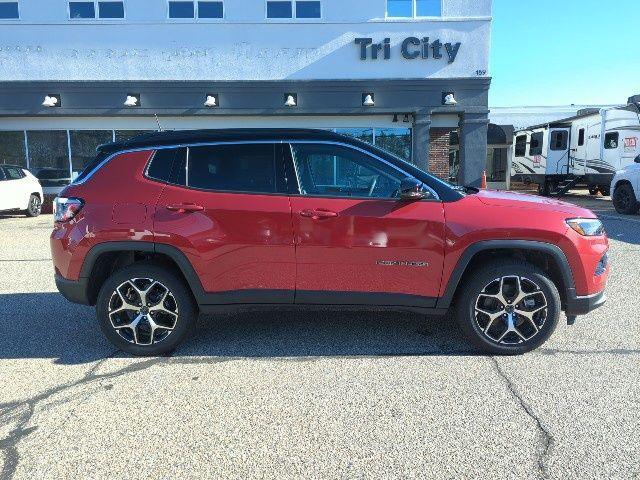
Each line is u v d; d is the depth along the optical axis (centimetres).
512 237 383
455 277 390
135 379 373
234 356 414
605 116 1733
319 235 390
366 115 1562
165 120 1562
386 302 400
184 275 403
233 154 407
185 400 341
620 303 544
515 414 316
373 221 387
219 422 313
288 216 391
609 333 453
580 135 1917
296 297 403
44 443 293
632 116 1623
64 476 263
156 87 1514
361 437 294
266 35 1512
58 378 378
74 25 1501
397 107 1524
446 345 430
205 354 419
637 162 1362
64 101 1518
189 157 409
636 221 1223
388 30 1508
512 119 3011
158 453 281
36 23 1498
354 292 399
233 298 404
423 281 393
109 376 379
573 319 411
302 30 1512
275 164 402
